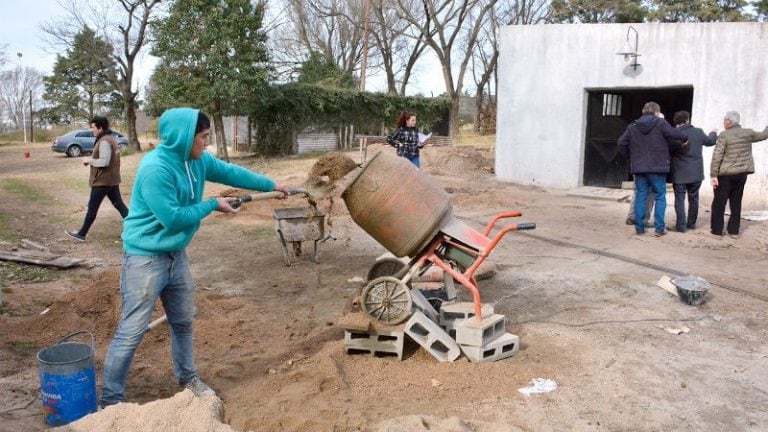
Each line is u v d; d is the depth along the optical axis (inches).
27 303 246.4
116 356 151.7
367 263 312.2
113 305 234.1
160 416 128.0
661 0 1622.8
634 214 410.0
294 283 280.4
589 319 233.3
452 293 215.5
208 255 333.4
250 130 1109.7
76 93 1809.8
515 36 596.7
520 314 238.5
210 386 177.8
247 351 202.8
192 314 167.0
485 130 1720.0
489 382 176.9
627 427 155.2
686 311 243.9
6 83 2373.3
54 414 145.1
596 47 559.2
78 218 452.8
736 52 500.7
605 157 590.2
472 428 146.8
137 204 149.3
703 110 518.6
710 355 201.8
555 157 591.2
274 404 163.8
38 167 954.7
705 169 514.6
